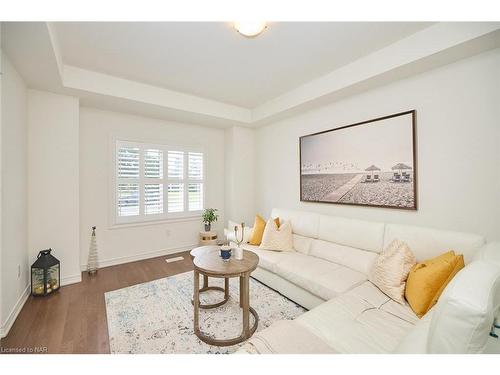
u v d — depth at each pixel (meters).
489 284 0.78
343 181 2.79
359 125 2.61
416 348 0.88
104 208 3.25
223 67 2.52
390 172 2.34
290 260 2.42
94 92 2.60
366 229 2.28
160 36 1.97
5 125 1.82
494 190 1.76
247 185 4.34
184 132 3.98
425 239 1.83
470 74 1.85
